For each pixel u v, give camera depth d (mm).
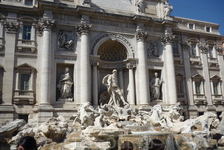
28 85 29031
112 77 32156
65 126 24203
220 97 40312
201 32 40938
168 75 35375
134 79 34125
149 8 37250
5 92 27656
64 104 29266
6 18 29188
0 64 28172
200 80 39469
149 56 35500
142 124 27062
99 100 32594
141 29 34781
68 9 30938
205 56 40719
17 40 29359
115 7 35000
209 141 24047
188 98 37562
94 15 32656
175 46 39125
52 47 29984
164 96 35062
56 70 30672
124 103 31703
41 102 27828
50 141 21891
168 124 27141
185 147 22094
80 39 31406
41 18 30109
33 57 29594
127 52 34312
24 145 4809
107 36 33344
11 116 27234
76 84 30234
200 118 30625
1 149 21453
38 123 26719
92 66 31969
